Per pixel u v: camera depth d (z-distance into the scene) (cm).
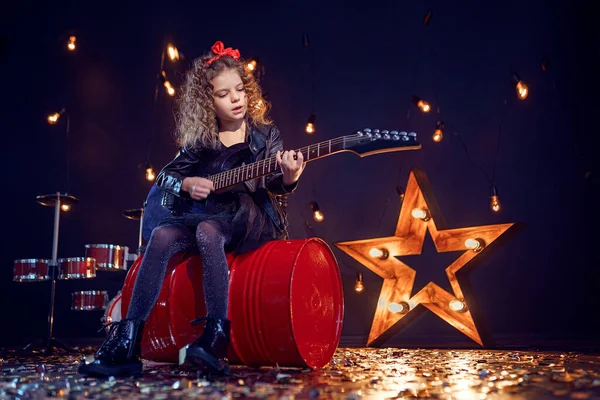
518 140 500
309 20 554
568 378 163
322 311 213
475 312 341
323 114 537
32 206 539
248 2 561
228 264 210
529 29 509
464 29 524
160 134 549
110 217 540
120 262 413
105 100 556
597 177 477
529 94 502
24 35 560
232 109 225
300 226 521
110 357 185
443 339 439
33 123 551
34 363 250
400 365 221
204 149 223
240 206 210
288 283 194
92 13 566
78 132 552
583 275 467
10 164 544
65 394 148
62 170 546
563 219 479
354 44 544
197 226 204
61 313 520
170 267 220
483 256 346
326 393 147
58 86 556
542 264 477
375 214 514
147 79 557
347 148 200
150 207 247
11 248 532
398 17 539
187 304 212
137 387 160
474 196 500
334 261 225
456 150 510
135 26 565
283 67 548
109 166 547
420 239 367
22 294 523
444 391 148
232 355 207
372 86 534
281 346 196
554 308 468
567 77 496
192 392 148
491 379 171
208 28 561
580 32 496
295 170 203
